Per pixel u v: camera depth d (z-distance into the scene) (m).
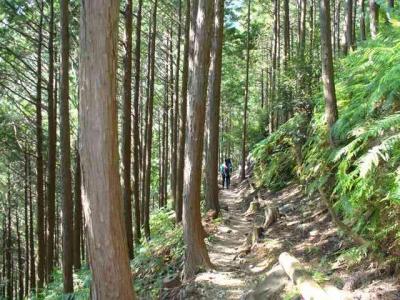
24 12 14.31
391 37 7.45
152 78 18.25
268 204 12.23
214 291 7.25
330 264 6.30
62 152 10.17
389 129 5.77
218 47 13.19
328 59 7.96
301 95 14.55
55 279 14.35
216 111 13.36
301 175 12.63
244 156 25.02
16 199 28.28
